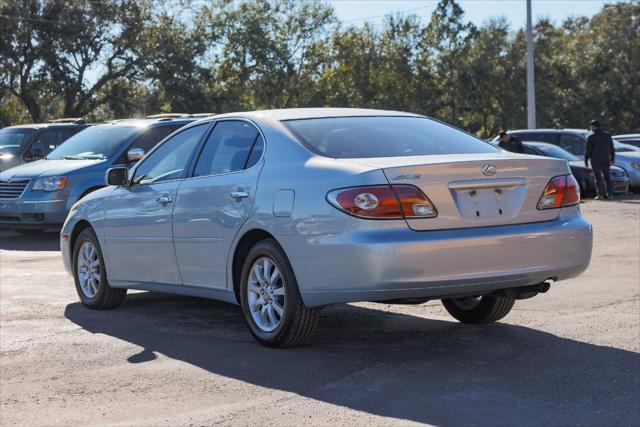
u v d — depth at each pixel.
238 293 6.46
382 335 6.54
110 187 7.98
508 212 5.73
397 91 76.12
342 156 5.91
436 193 5.50
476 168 5.61
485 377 5.25
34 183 13.88
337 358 5.81
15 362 5.97
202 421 4.56
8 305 8.26
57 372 5.68
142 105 60.38
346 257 5.44
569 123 75.06
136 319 7.48
